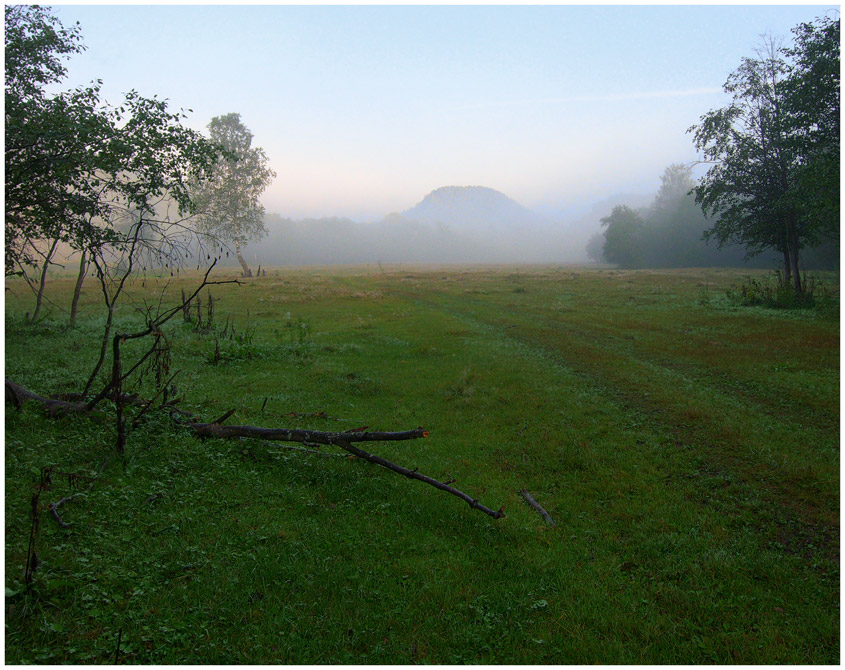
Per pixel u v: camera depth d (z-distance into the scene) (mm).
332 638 4059
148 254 10188
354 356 15781
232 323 20016
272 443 7723
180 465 6738
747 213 29859
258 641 3953
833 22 21031
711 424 9688
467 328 21594
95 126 11227
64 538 4949
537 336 19719
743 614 4590
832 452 8328
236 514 5797
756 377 13164
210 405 9820
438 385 12562
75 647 3705
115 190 12117
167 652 3758
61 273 45844
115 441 7090
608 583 5020
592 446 8602
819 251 57188
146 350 14430
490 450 8469
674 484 7273
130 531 5227
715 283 41062
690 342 18016
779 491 7094
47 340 15266
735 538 5867
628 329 21031
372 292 35906
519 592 4812
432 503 6418
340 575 4832
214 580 4605
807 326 20375
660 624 4461
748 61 26875
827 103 22219
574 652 4090
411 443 8602
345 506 6262
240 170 55531
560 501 6742
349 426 9242
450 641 4137
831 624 4434
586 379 13297
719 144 28359
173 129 12445
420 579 4906
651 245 91812
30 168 11242
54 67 12078
